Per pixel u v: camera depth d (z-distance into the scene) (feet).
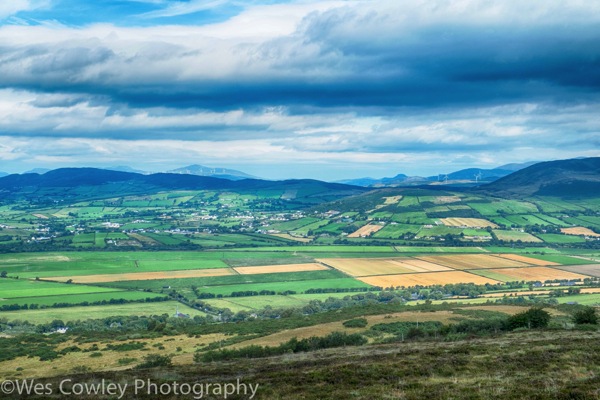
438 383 111.14
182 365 182.09
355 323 272.92
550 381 106.01
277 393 112.88
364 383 116.26
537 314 222.89
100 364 218.38
